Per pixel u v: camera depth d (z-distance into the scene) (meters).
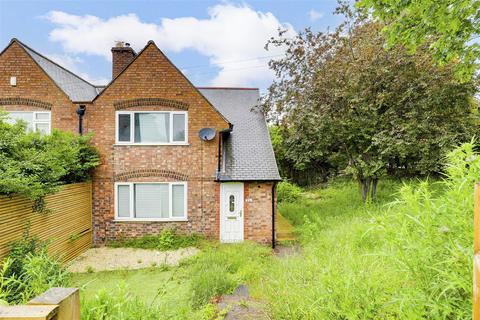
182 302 5.10
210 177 11.08
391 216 2.68
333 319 2.50
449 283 1.73
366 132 11.06
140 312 3.03
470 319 1.75
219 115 11.14
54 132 8.91
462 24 4.29
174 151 11.05
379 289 2.51
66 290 1.53
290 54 12.41
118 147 10.93
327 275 2.99
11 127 7.08
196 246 10.41
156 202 11.06
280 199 17.53
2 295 3.08
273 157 11.67
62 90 10.79
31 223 7.40
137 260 9.21
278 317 3.26
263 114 13.70
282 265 5.70
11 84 10.68
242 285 5.86
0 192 6.34
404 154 9.82
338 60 11.39
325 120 11.09
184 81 11.09
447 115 10.19
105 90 10.89
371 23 10.91
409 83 10.09
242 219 11.05
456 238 1.98
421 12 4.18
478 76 9.59
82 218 10.11
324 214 11.81
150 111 11.01
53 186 7.89
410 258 2.17
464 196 2.06
